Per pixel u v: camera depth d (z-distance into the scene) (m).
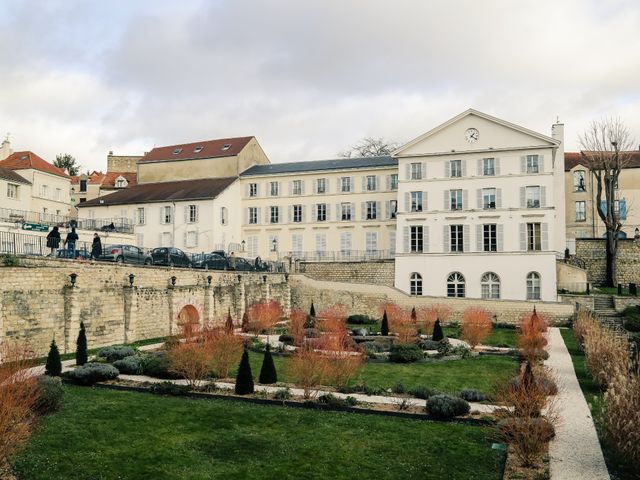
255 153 70.62
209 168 67.25
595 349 24.20
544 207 50.59
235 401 20.69
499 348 34.53
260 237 64.38
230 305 43.94
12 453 13.96
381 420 18.58
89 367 22.94
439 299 47.94
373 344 33.44
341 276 57.09
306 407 19.97
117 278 32.88
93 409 19.17
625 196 67.06
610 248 54.69
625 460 14.18
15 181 59.59
